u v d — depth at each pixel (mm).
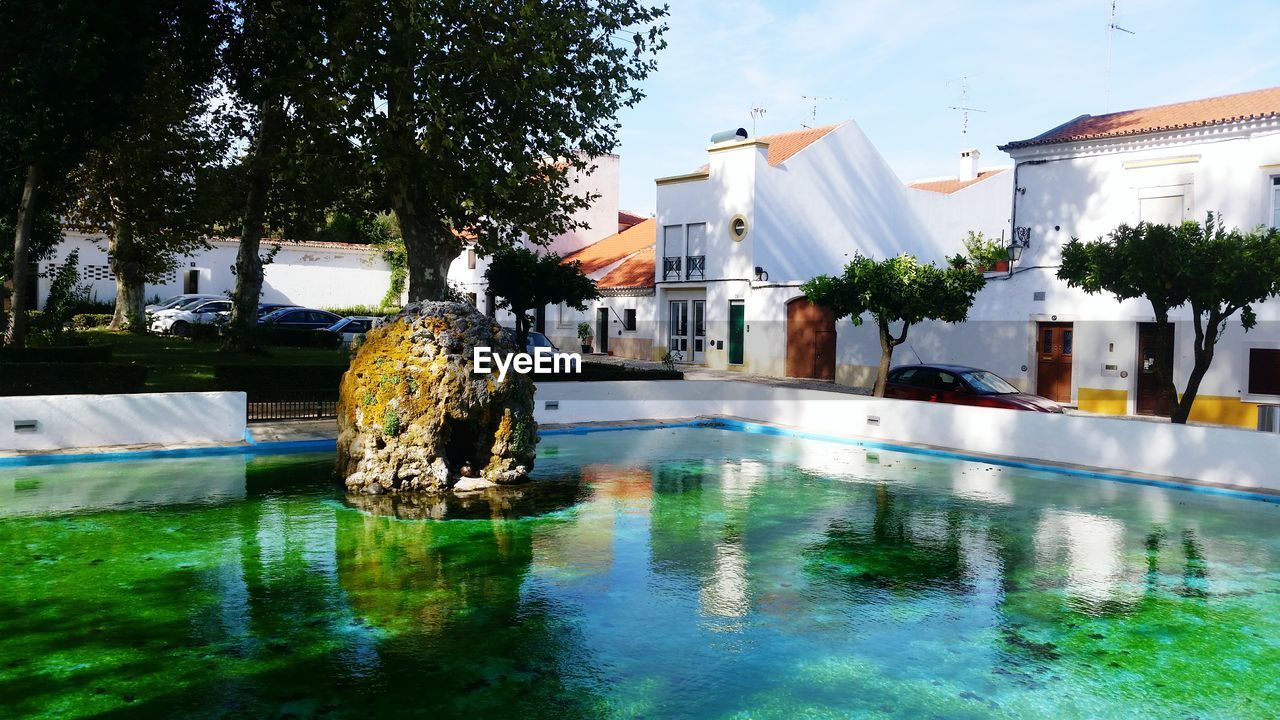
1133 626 6855
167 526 9633
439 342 11844
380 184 19000
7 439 12977
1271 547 9234
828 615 7055
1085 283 14445
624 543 9273
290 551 8711
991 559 8773
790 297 26766
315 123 17969
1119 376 19609
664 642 6410
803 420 18469
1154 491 12336
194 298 35031
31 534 9211
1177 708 5395
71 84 15898
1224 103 20281
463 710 5207
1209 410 18359
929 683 5738
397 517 10242
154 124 23188
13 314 18094
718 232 29188
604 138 19328
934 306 17172
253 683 5566
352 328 30422
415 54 16391
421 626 6664
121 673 5695
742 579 8016
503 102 17938
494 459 12398
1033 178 21344
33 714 5082
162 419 14117
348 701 5320
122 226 26688
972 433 15414
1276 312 17438
